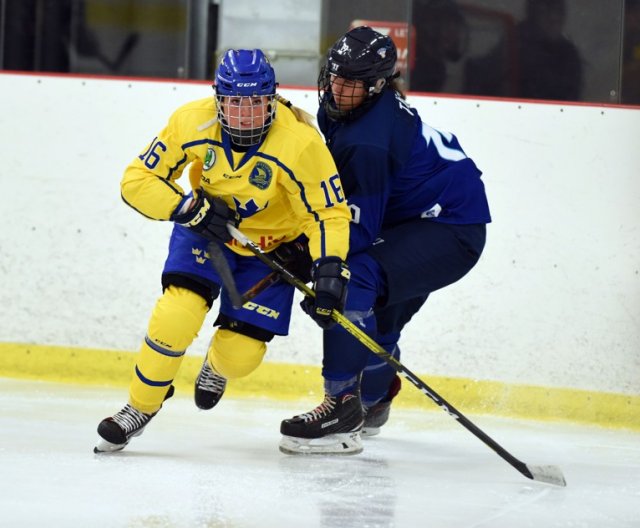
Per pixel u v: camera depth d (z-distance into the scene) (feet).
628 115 59.77
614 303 59.62
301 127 38.68
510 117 60.39
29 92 62.18
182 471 37.78
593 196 59.88
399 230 43.62
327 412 42.45
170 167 39.27
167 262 40.16
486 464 43.47
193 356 60.80
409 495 36.09
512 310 59.88
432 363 60.03
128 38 65.77
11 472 36.22
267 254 41.78
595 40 63.57
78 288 61.72
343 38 41.29
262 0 65.05
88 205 61.72
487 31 63.98
